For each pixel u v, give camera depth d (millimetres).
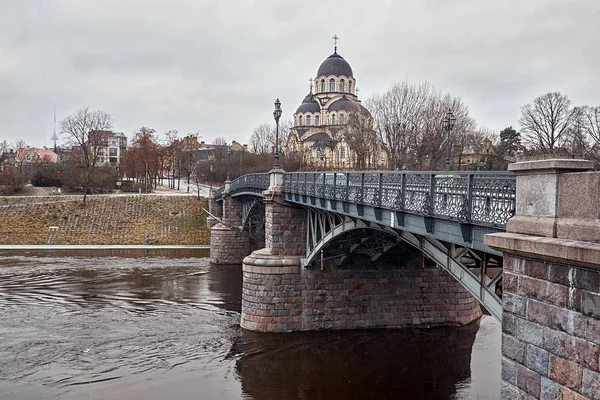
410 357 24250
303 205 26797
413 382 21562
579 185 7113
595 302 6758
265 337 26766
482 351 24984
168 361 24016
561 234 7273
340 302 27844
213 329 28969
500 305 12164
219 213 69062
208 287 41188
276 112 29500
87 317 31562
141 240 67000
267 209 29547
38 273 46438
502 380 8461
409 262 28562
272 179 28938
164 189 100500
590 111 55500
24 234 66812
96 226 69500
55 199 76312
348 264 28016
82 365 23469
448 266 14336
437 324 28656
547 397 7531
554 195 7500
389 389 20922
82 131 89188
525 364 7969
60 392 20438
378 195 16734
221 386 21234
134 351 25422
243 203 52156
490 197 10641
